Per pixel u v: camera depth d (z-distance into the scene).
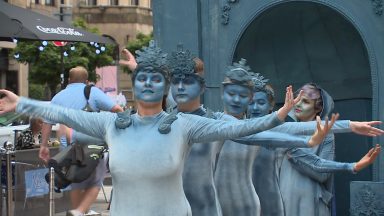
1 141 15.85
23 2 43.53
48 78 33.78
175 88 5.06
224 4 7.16
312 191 6.19
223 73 7.18
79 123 4.29
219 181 5.34
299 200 6.19
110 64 35.72
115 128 4.24
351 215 6.62
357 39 7.05
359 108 7.39
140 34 51.78
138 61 4.27
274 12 7.07
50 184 8.12
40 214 9.97
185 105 5.07
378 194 6.49
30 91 42.19
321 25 7.13
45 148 9.27
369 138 7.40
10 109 4.30
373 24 6.51
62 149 8.68
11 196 8.95
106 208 11.30
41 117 4.31
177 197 4.24
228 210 5.35
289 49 7.43
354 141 7.46
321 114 6.36
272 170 5.79
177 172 4.21
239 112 5.19
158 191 4.17
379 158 6.52
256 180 5.77
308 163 5.98
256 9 7.02
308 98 6.27
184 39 7.29
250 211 5.38
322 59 7.38
